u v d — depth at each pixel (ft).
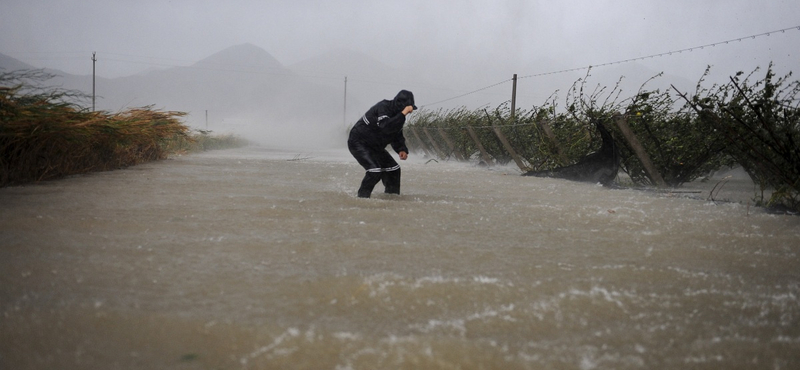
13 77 22.38
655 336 7.21
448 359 6.24
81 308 7.56
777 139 20.70
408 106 21.17
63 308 7.57
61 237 12.12
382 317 7.68
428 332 7.18
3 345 6.43
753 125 25.02
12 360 6.07
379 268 10.27
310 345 6.55
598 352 6.63
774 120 23.58
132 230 13.21
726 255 12.09
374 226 14.43
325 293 8.59
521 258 11.36
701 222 16.65
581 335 7.20
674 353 6.66
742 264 11.41
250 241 12.26
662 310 8.25
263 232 13.41
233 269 9.95
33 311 7.45
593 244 13.00
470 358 6.28
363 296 8.43
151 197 19.52
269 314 7.66
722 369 6.25
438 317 7.74
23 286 8.59
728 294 9.09
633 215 17.74
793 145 20.67
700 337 7.22
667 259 11.68
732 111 25.57
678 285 9.62
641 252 12.24
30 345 6.45
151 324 7.11
